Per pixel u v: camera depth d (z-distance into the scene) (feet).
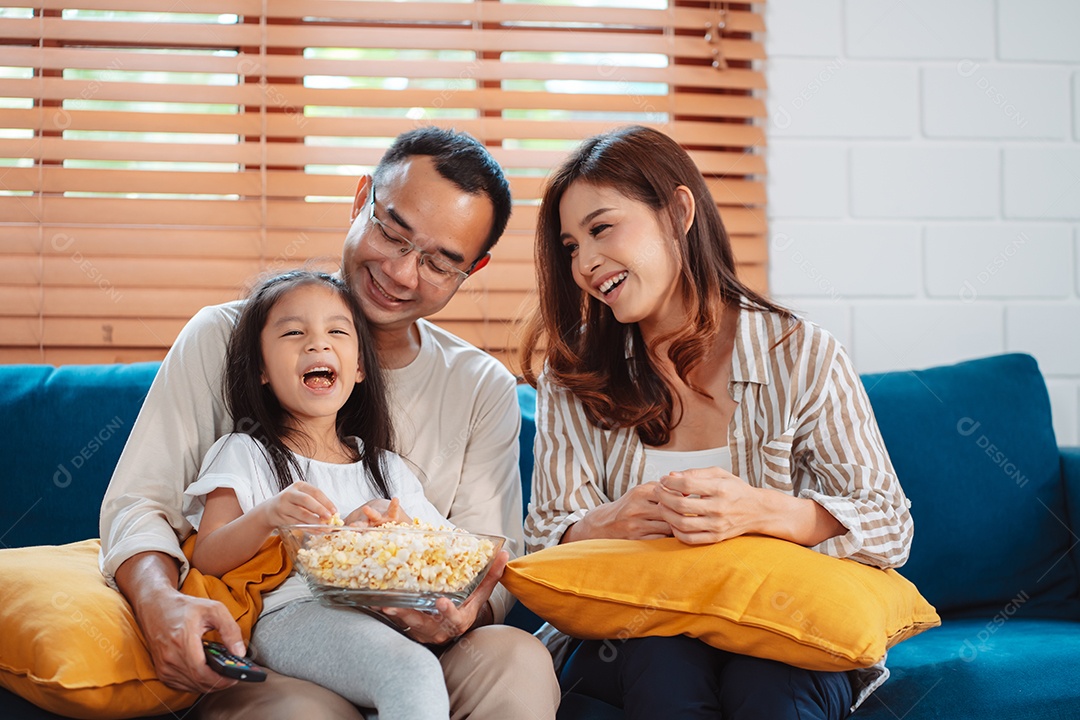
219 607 3.68
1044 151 7.27
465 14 6.96
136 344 6.50
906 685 4.30
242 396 4.58
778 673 3.92
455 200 4.78
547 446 4.94
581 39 7.02
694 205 4.80
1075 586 5.77
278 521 3.91
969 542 5.69
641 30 7.22
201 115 6.69
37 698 3.53
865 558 4.36
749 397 4.73
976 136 7.23
